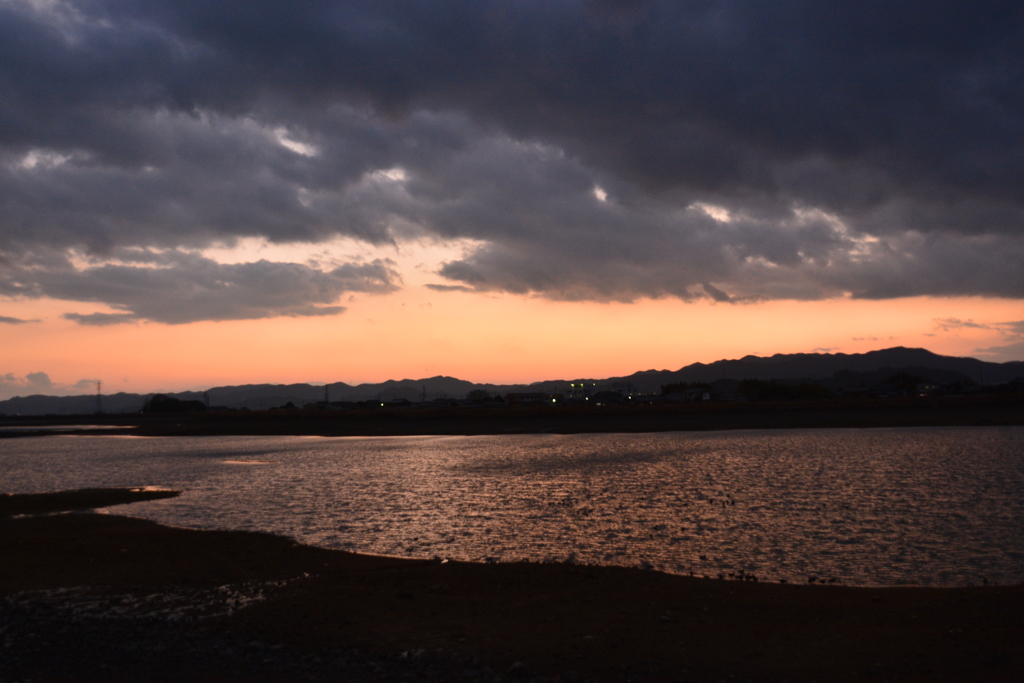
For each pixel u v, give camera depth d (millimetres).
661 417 134750
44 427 182000
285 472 58500
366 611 17453
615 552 27031
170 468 64812
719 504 38500
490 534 30781
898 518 33938
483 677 12617
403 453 76562
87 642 15062
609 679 12438
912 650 13695
